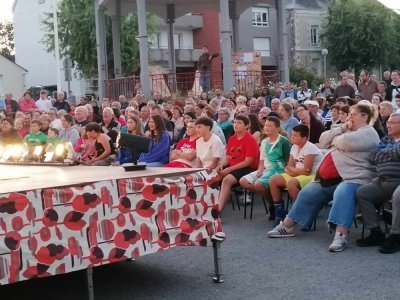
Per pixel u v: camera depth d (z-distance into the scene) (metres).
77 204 4.38
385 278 5.04
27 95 19.00
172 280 5.32
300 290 4.85
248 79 17.91
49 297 5.02
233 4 21.31
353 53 43.94
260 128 9.45
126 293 5.01
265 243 6.54
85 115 11.72
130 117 9.16
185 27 44.84
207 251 6.29
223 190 7.94
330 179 6.62
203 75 18.02
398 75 12.48
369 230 6.62
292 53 47.38
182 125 11.35
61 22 32.16
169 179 4.93
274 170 7.65
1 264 4.04
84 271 5.75
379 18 43.09
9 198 4.07
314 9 48.81
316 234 6.83
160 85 18.09
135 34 32.34
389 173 6.02
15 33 47.91
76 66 34.28
